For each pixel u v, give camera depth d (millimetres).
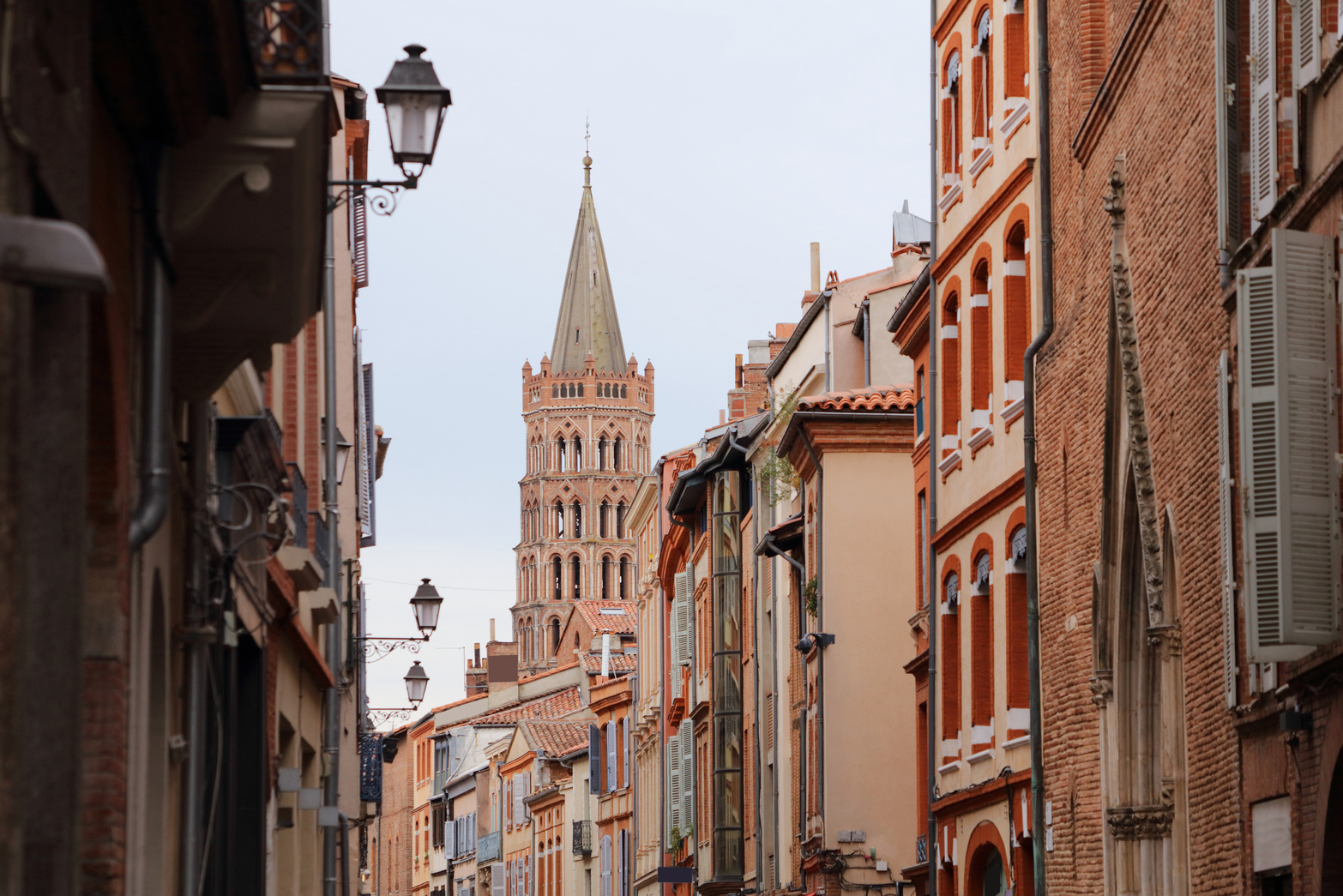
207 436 18641
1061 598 34344
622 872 107438
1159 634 28234
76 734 9633
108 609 12500
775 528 60656
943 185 45250
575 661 179625
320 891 36500
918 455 49719
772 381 71000
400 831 175250
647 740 100625
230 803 21734
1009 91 39188
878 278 63125
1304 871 21391
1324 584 20297
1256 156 23000
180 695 17641
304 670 33625
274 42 15078
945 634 44438
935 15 45844
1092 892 31938
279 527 24281
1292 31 22062
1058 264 34938
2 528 8156
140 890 14523
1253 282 20734
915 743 53000
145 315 14094
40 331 9633
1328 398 20594
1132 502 30125
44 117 9156
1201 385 25812
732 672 73188
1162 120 27938
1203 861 26344
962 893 42344
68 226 7957
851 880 53969
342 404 51938
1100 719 31516
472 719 156375
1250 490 20594
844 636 55500
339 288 51781
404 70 21859
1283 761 22375
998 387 39906
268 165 14945
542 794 125438
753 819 70438
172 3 12172
